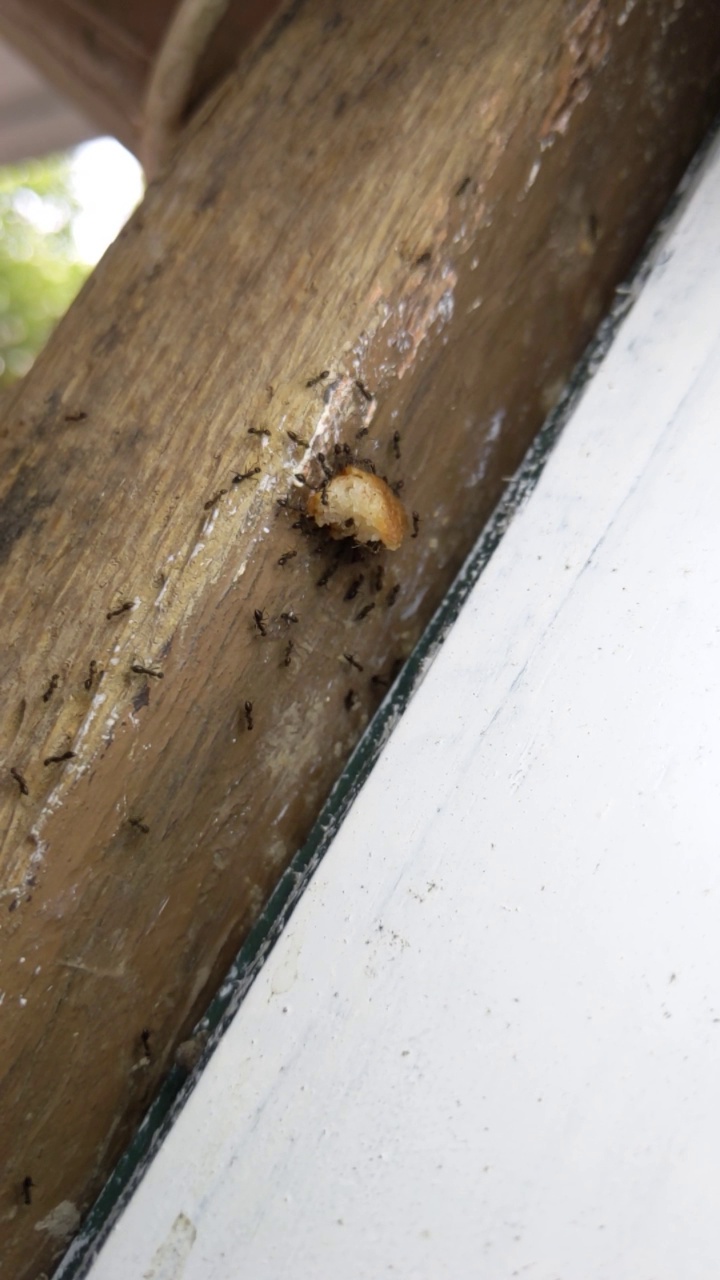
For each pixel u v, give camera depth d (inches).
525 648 10.2
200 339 10.4
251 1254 9.4
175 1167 9.7
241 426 10.1
